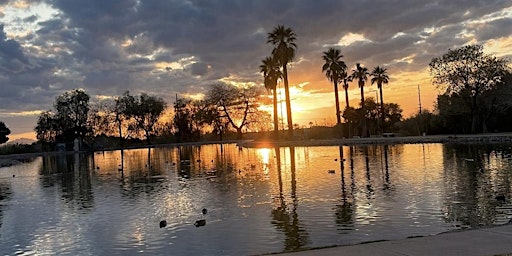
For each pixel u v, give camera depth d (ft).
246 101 260.83
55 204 48.37
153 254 27.30
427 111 193.77
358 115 201.67
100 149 216.74
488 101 154.51
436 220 31.68
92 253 28.32
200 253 26.78
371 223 31.60
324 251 21.58
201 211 39.63
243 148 163.94
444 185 46.62
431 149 99.81
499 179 48.88
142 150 194.18
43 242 31.60
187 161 109.40
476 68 152.66
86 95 243.60
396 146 118.32
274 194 46.65
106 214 40.55
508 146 94.43
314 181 55.26
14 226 37.24
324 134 211.00
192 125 262.06
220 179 64.44
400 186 47.47
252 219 34.91
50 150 231.30
